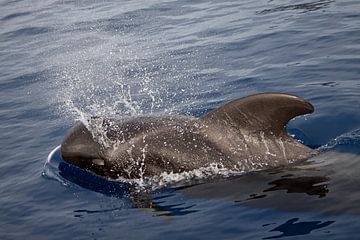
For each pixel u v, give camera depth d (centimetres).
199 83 2219
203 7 3497
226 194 1361
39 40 3275
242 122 1438
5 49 3181
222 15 3228
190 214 1307
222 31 2897
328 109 1820
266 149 1433
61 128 1966
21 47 3178
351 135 1611
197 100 2052
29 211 1435
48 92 2377
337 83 2019
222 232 1216
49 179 1584
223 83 2180
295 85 2048
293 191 1308
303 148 1456
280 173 1389
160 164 1484
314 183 1317
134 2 3916
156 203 1384
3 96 2405
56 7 4116
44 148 1816
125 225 1300
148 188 1465
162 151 1484
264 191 1336
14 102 2311
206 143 1467
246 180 1394
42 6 4216
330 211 1212
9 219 1409
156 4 3750
